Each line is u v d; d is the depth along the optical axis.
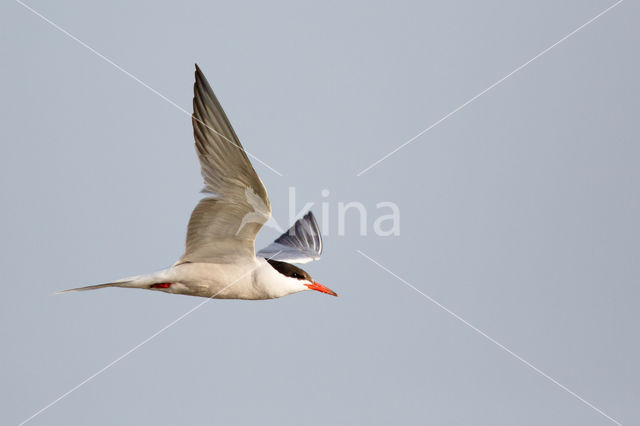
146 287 9.99
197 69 8.30
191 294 10.29
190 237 9.66
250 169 8.48
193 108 8.48
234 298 10.48
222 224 9.49
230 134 8.27
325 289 10.77
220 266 10.08
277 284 10.38
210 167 8.80
